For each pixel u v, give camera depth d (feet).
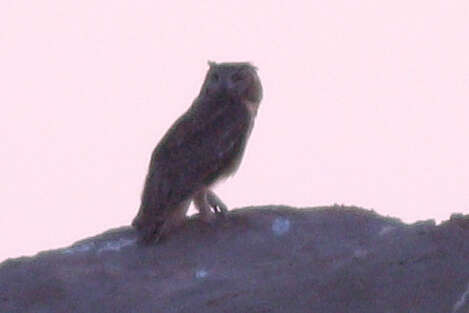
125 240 51.78
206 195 54.24
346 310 42.45
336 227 51.88
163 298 45.32
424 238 45.83
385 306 42.45
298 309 42.70
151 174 53.78
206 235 52.16
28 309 45.47
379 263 44.47
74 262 49.16
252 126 56.90
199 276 47.57
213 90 56.08
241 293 44.50
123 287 46.70
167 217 52.29
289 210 54.08
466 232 45.70
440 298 42.55
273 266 47.26
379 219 52.80
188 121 55.31
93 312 44.83
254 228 52.44
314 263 46.80
